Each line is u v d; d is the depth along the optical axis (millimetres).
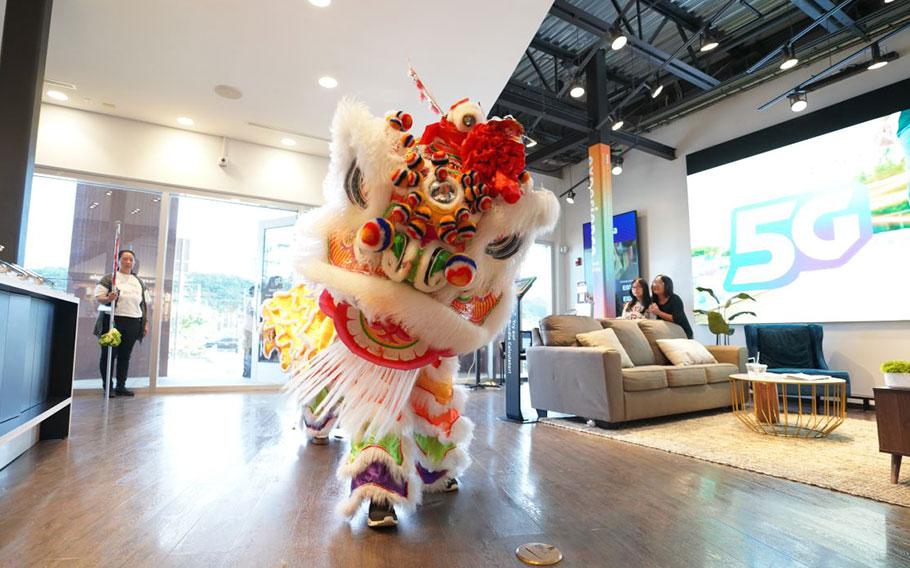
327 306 1327
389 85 4031
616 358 2971
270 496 1588
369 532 1310
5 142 2684
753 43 5375
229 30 3312
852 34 4547
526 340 7547
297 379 1437
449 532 1321
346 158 1214
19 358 1924
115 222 4703
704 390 3570
